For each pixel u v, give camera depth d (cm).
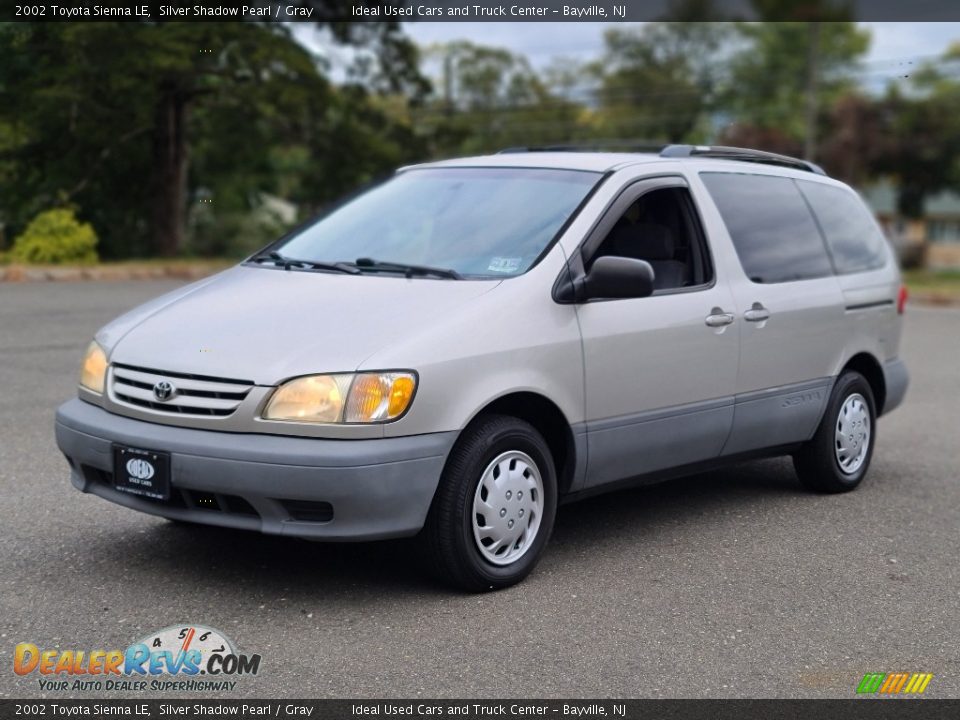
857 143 5072
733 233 588
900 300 709
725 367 562
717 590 483
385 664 393
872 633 441
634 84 6712
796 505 631
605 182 535
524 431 472
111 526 538
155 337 467
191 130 2986
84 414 468
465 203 545
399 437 431
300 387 427
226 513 436
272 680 378
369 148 2912
